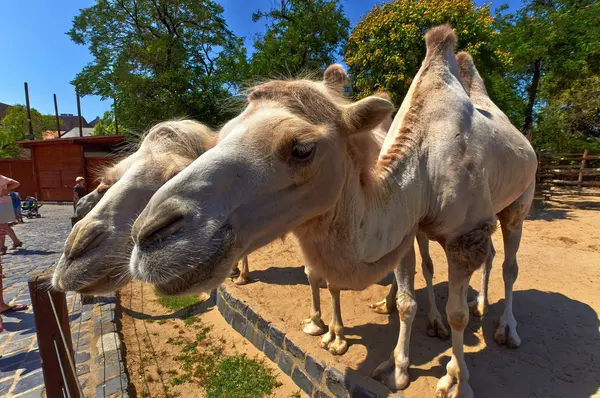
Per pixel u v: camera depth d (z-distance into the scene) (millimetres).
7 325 5570
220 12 19000
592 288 5477
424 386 3475
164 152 3332
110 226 2883
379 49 11320
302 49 16031
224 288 5770
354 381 3389
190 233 1663
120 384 3803
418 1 11656
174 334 5301
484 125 3424
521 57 15906
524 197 4293
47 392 2318
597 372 3611
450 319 3129
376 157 2576
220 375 4281
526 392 3377
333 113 2182
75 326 5184
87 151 23469
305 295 5844
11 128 47531
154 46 16312
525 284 5699
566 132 22625
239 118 2172
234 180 1854
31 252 10383
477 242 3041
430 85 3334
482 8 11742
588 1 17141
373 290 5828
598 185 17344
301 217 2092
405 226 2822
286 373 4184
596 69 20969
